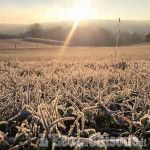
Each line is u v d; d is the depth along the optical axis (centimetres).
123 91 344
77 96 308
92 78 499
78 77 487
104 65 1027
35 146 184
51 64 1169
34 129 205
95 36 10750
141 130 220
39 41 12800
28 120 237
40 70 777
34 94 316
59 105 269
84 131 196
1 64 1115
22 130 188
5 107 259
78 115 216
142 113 265
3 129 217
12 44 10756
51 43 12038
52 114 224
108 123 236
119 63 1032
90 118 256
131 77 497
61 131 214
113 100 318
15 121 217
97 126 237
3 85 397
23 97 275
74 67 925
